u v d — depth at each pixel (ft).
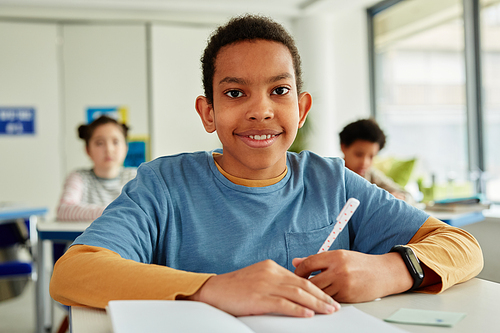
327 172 3.26
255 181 2.94
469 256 2.59
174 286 1.97
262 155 2.64
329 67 17.13
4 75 14.94
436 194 11.65
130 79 15.69
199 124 16.31
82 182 8.07
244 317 1.87
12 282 8.01
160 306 1.78
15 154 14.98
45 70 15.24
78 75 15.43
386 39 16.24
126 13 15.66
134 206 2.75
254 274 1.97
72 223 6.61
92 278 2.10
